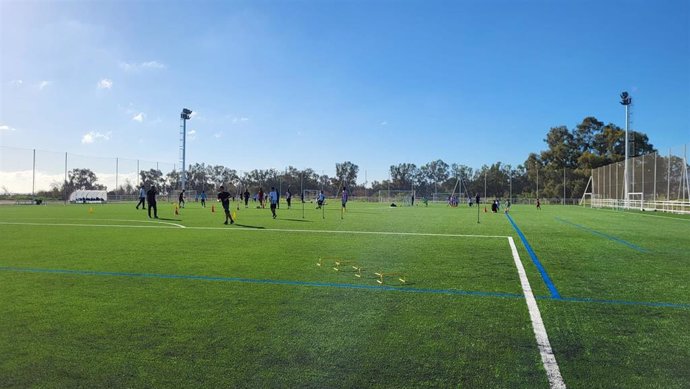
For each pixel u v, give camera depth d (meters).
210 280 7.57
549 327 5.12
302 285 7.22
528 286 7.23
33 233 15.41
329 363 4.09
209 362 4.10
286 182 98.12
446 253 10.91
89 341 4.62
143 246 11.98
